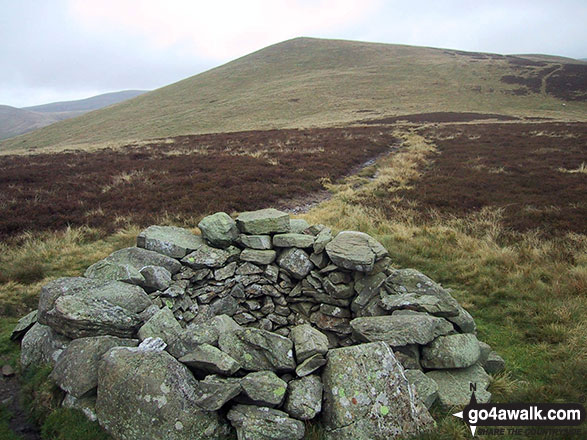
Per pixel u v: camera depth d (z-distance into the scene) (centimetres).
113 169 2220
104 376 438
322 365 473
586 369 523
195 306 679
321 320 679
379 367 455
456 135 3434
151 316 569
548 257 921
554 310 691
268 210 827
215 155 2639
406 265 927
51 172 2131
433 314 585
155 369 431
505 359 586
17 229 1194
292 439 397
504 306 742
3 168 2286
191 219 1222
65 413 454
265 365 480
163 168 2173
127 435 405
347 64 10181
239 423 407
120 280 614
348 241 702
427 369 530
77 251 1029
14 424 466
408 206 1432
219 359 454
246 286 723
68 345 511
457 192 1588
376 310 625
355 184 1902
